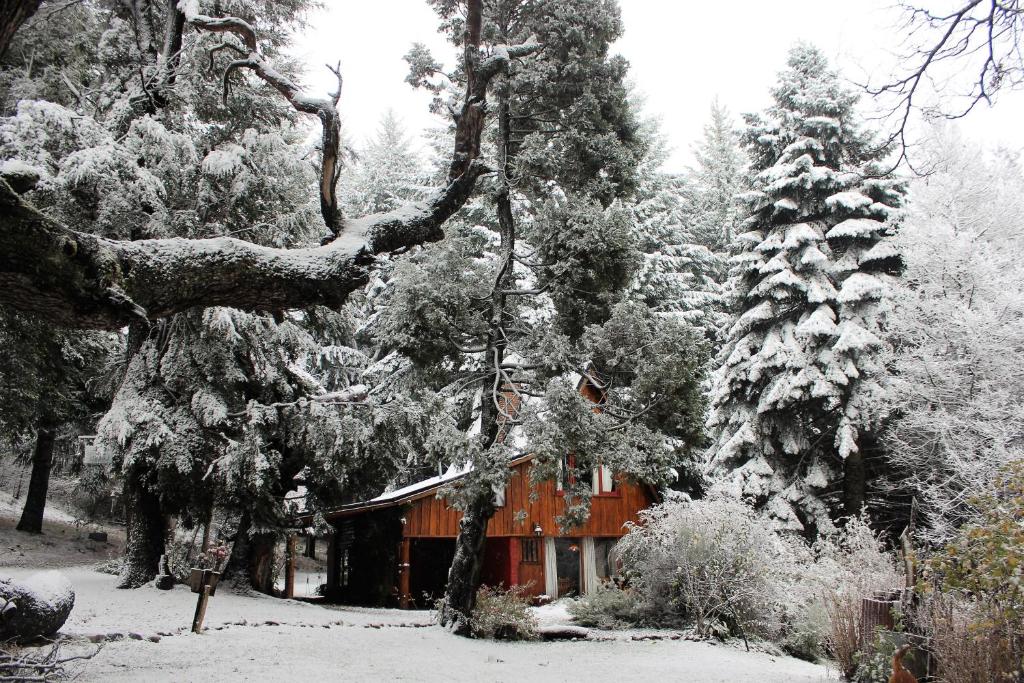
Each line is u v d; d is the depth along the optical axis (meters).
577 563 20.56
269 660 8.55
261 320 16.06
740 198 24.42
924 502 18.05
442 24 15.09
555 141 14.29
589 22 14.10
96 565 20.14
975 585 6.57
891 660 7.57
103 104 16.16
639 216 30.62
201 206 14.76
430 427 13.99
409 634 12.10
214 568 10.66
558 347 12.34
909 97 6.80
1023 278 18.69
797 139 23.66
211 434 14.88
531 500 12.17
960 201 20.42
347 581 20.39
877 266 22.36
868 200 22.14
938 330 18.83
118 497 22.30
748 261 23.62
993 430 16.25
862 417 20.39
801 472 22.44
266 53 18.00
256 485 14.12
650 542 14.72
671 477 12.31
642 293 26.66
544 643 12.30
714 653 11.57
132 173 13.44
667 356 11.98
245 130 16.67
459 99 14.53
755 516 15.84
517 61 14.05
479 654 10.56
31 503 23.84
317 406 15.76
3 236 3.42
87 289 3.73
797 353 21.27
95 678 6.68
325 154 5.38
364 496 17.38
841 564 12.66
